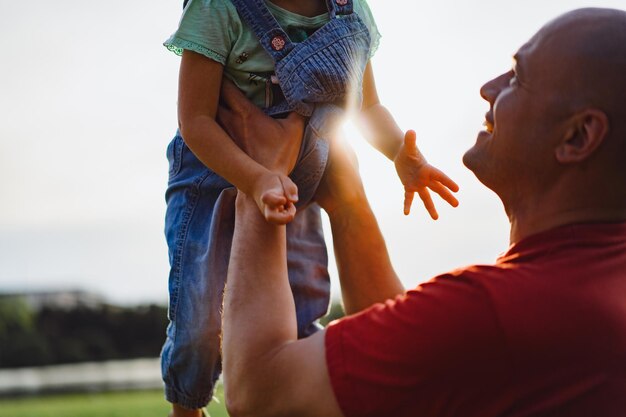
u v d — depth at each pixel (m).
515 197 1.86
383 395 1.74
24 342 22.77
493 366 1.70
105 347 23.48
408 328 1.74
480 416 1.72
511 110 1.83
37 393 16.14
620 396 1.70
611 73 1.73
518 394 1.70
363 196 2.27
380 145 2.49
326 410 1.77
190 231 2.31
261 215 1.97
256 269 1.92
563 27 1.81
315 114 2.11
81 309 23.91
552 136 1.77
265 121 2.09
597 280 1.74
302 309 2.30
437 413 1.73
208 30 2.11
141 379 17.12
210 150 2.06
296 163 2.15
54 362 22.72
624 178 1.77
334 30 2.14
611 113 1.72
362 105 2.52
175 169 2.38
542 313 1.69
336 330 1.81
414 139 2.37
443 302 1.74
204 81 2.12
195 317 2.28
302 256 2.32
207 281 2.26
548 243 1.79
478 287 1.73
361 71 2.20
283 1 2.16
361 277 2.21
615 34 1.76
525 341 1.69
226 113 2.12
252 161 2.01
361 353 1.76
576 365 1.69
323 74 2.09
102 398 13.50
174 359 2.34
